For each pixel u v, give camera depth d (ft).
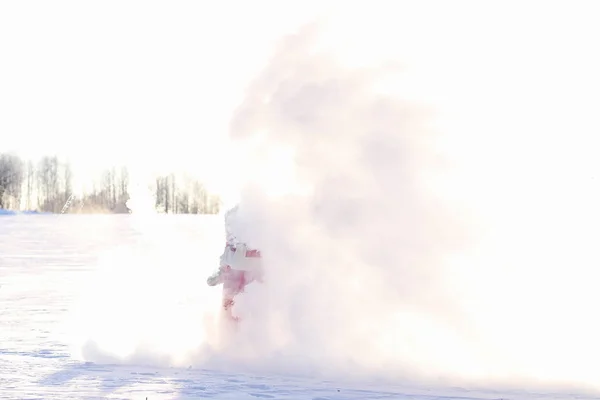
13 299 47.80
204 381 21.91
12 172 279.69
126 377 22.53
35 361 25.81
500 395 20.45
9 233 160.66
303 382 21.98
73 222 226.99
